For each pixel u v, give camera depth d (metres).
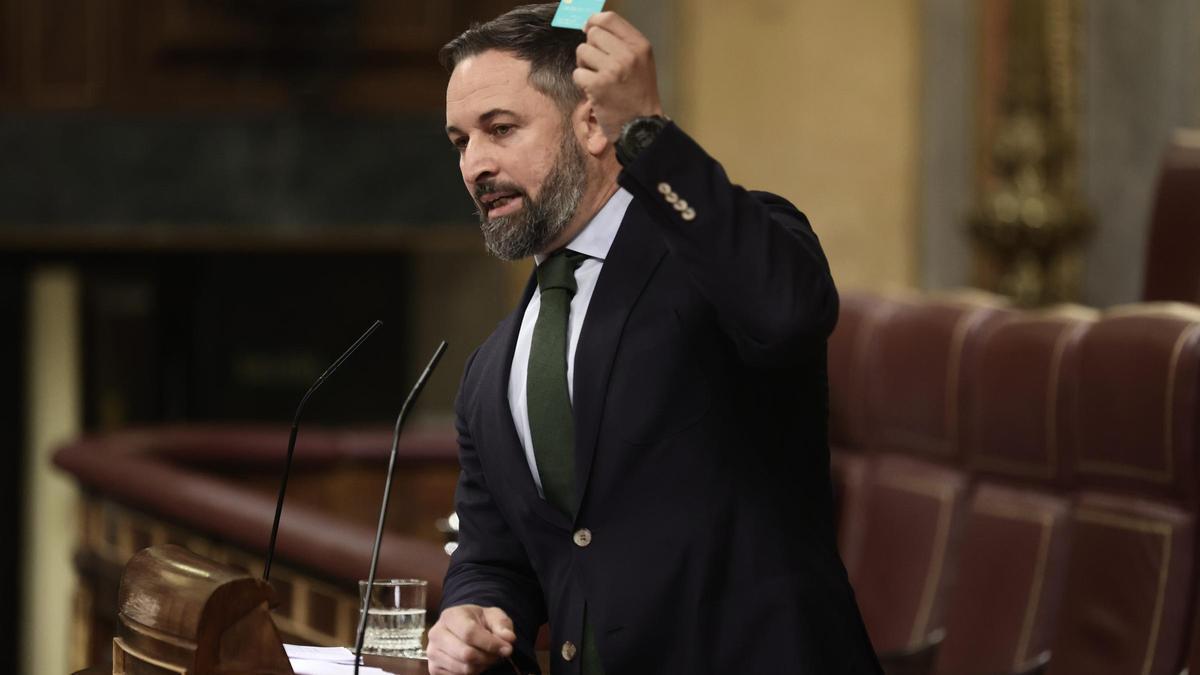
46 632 35.44
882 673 7.56
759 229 6.60
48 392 33.66
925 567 16.00
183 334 33.19
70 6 30.25
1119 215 27.02
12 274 32.94
